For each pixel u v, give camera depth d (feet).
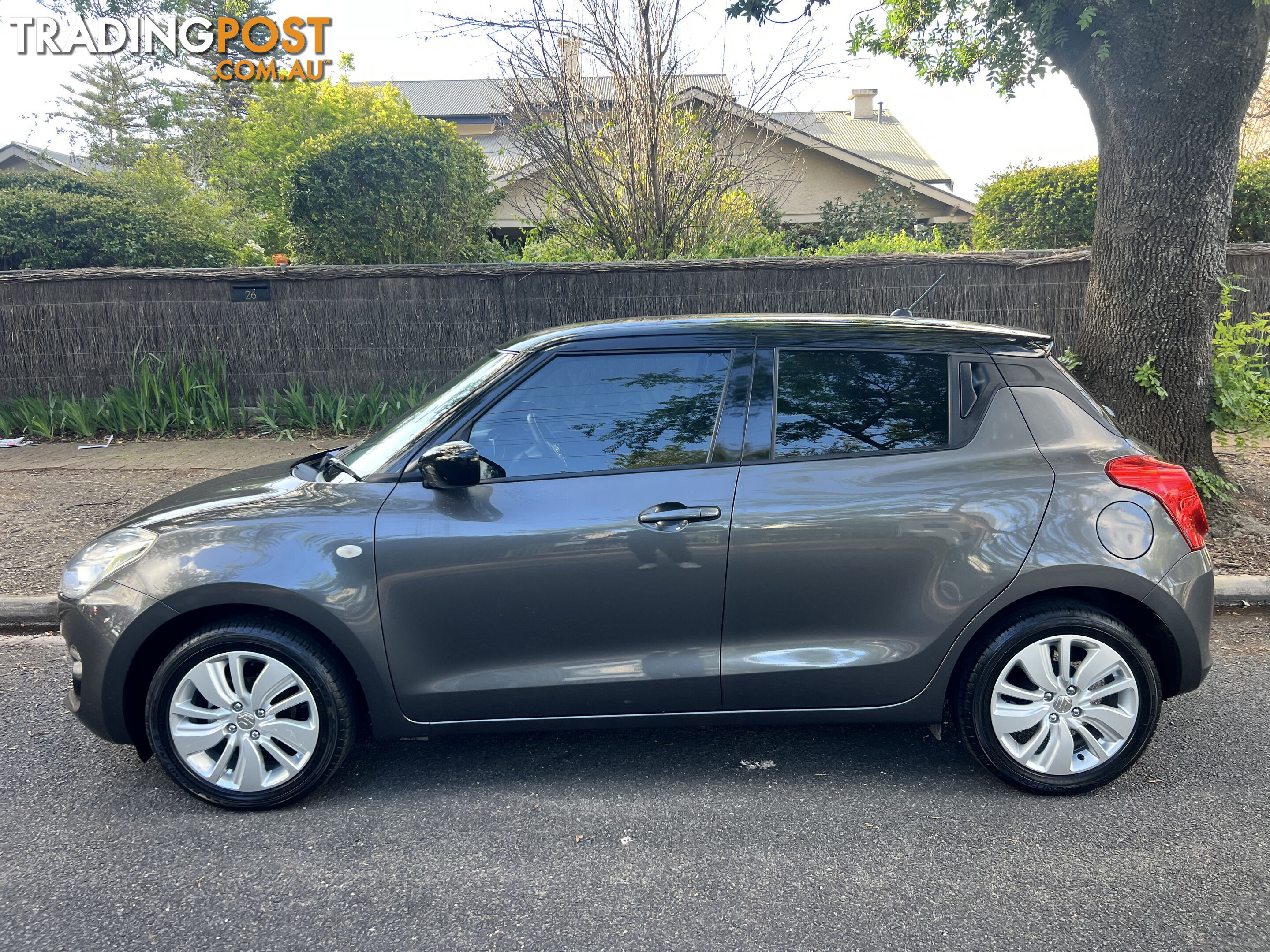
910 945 7.93
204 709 10.22
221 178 85.81
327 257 39.32
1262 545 18.61
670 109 31.55
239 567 9.84
